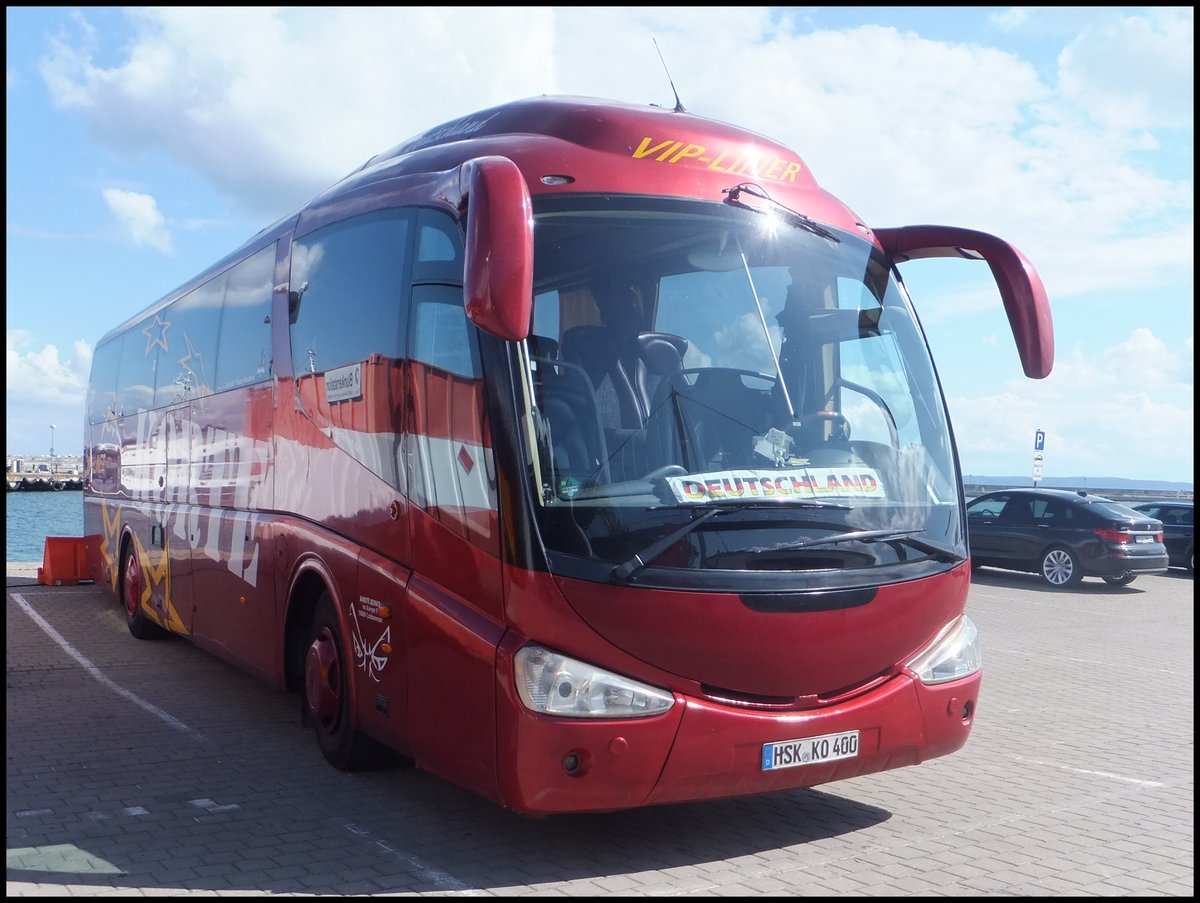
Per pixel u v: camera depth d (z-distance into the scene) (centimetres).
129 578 1205
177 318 1066
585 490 493
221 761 707
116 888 487
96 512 1421
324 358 693
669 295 546
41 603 1495
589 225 540
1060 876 524
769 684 510
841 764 529
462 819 591
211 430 923
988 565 2103
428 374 563
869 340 599
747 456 527
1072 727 866
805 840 570
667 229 555
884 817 614
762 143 622
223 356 903
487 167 469
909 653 555
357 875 508
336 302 684
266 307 807
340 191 724
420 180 613
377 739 608
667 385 528
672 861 533
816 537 523
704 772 496
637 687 486
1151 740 824
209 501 919
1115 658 1230
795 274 586
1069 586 1997
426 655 546
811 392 564
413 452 573
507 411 500
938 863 539
